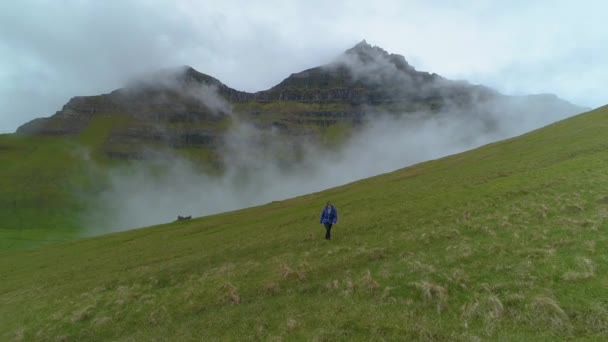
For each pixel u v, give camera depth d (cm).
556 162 5050
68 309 2920
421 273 2184
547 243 2195
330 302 2097
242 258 3650
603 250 1891
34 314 3027
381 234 3462
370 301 2006
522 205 3234
